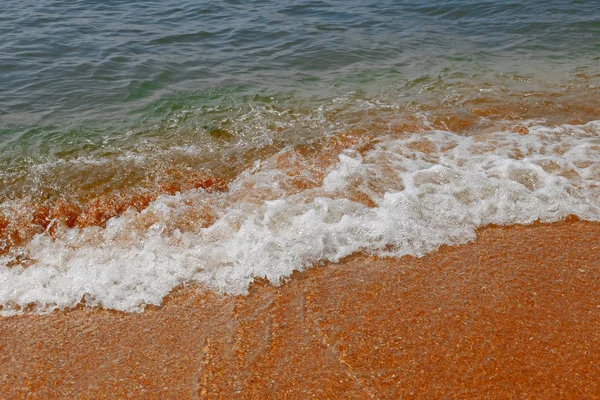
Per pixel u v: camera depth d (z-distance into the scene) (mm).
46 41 11320
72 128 7520
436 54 10805
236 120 7695
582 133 6902
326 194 5625
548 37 11758
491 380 3523
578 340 3805
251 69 9984
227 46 11367
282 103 8281
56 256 4898
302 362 3736
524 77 9305
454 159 6301
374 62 10312
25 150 6891
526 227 5117
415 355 3738
